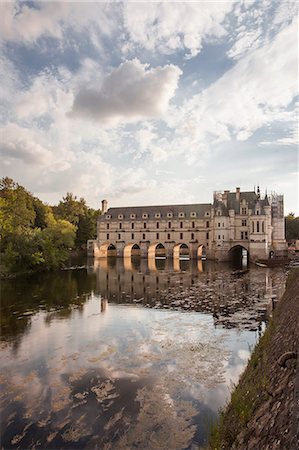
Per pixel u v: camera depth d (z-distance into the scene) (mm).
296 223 129750
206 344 23125
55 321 29344
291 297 21594
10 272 57688
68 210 130500
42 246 66312
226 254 94125
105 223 118688
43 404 14992
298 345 12195
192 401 15047
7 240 61281
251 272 65250
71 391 16234
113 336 25141
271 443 7980
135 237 114812
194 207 111312
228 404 13602
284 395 9539
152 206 118062
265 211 86812
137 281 55281
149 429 12898
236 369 18672
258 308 33844
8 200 77062
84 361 20141
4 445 12086
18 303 36906
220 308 34250
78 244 129500
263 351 16250
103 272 68875
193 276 61125
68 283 52438
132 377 17797
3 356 21000
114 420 13578
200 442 11969
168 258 110125
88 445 12008
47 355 21156
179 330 26594
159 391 16109
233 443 9883
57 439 12375
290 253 90688
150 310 33844
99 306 35750
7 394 15969
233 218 94688
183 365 19391
